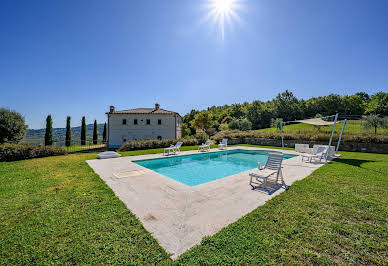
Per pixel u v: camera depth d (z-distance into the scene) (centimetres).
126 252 238
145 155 1242
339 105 4344
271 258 224
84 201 420
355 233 280
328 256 229
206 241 260
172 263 215
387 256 229
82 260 224
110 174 700
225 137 2189
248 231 285
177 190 505
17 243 259
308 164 888
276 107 4778
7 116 1702
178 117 2852
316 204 392
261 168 632
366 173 673
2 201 421
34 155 1135
